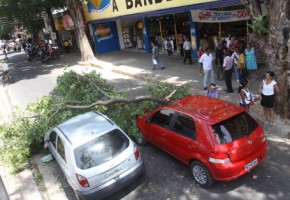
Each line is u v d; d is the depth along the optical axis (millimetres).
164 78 15766
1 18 33531
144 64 20109
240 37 16328
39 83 20188
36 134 9445
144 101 9531
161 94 9859
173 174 7668
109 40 28156
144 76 16734
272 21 8406
